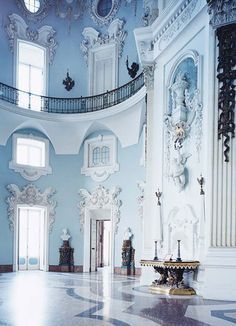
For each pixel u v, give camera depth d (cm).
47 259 1814
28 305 785
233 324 610
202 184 991
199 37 1065
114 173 1791
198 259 983
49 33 1900
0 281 1279
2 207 1725
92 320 638
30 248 1845
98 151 1861
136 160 1703
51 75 1891
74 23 1925
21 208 1823
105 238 2198
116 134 1783
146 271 1188
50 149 1884
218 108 959
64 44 1912
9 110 1708
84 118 1819
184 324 609
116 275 1582
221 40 962
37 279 1364
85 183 1866
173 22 1170
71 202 1864
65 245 1820
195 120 1058
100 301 841
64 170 1883
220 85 961
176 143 1118
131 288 1083
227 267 891
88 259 1812
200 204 994
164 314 690
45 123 1836
